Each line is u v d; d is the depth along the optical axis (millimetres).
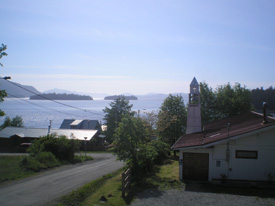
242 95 40656
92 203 12008
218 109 40656
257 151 15625
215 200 12250
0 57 17781
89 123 69875
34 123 112500
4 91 19031
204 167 16422
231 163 15969
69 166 24953
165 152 26156
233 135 15477
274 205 11406
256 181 15438
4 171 19188
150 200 12383
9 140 48250
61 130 53375
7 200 12281
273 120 16859
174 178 16953
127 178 14320
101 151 48000
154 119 34875
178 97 42031
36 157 24359
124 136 17922
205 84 41469
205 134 20750
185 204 11703
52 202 12008
